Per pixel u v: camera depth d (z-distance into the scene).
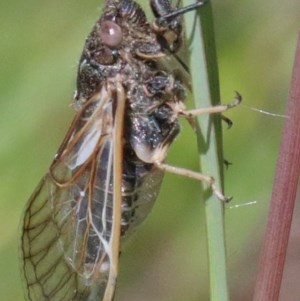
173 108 0.21
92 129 0.21
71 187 0.21
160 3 0.20
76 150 0.21
